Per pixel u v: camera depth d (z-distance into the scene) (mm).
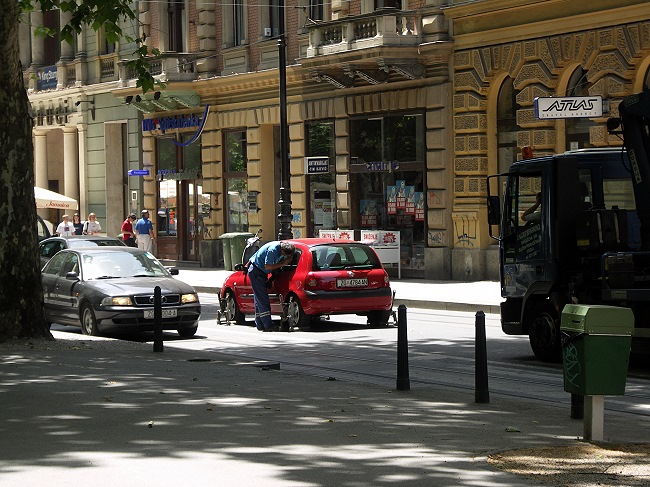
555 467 12656
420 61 45250
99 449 13609
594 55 38594
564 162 23328
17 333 25531
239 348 27219
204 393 18328
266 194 56469
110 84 66812
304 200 52844
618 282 21547
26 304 25656
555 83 40469
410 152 46562
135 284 29672
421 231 46188
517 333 24516
